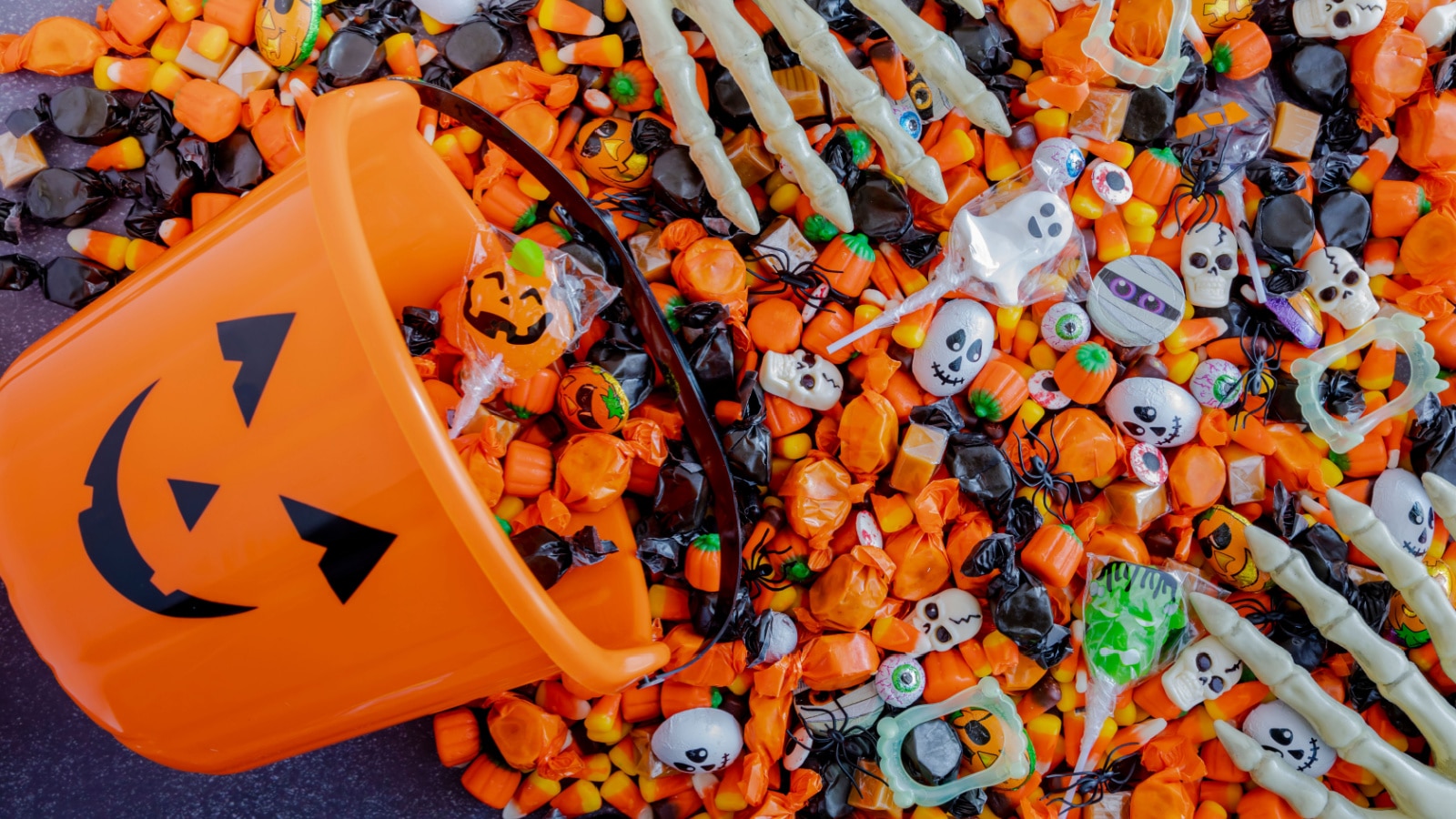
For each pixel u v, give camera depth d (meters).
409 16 0.56
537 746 0.53
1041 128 0.56
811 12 0.48
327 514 0.40
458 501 0.39
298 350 0.41
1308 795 0.54
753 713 0.55
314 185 0.41
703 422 0.51
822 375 0.54
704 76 0.55
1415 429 0.57
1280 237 0.56
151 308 0.43
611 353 0.54
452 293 0.49
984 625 0.56
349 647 0.42
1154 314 0.55
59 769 0.56
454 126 0.56
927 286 0.54
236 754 0.45
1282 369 0.57
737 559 0.50
